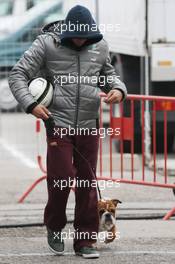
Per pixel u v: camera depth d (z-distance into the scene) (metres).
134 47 19.53
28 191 15.19
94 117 10.67
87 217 10.77
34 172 18.66
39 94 10.44
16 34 28.44
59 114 10.54
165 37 19.31
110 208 11.12
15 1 31.53
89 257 10.79
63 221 10.84
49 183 10.62
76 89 10.52
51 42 10.48
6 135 26.75
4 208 14.54
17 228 12.97
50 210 10.75
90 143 10.66
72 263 10.58
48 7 29.70
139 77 21.03
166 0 19.28
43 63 10.57
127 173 17.95
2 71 25.09
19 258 10.89
